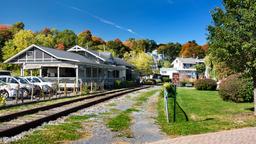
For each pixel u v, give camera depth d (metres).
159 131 12.88
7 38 98.88
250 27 14.94
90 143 10.54
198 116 17.12
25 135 11.58
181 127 13.06
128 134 12.18
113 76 66.81
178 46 196.50
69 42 116.62
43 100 26.77
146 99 32.06
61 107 22.48
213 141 9.87
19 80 29.83
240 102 25.09
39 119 14.55
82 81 44.72
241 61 16.02
